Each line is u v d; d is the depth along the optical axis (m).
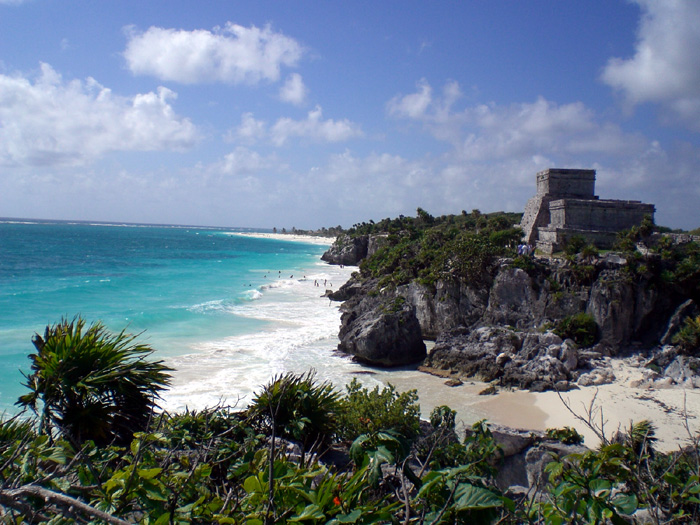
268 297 61.03
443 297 41.97
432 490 4.82
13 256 97.50
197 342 36.38
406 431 12.29
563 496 5.38
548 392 27.23
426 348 37.62
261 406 10.92
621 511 5.00
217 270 93.00
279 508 4.86
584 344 34.16
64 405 9.49
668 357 31.52
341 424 12.36
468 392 27.52
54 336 10.09
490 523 4.59
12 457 5.37
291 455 8.71
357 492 4.98
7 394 23.28
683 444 20.36
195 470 6.10
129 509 5.24
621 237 41.56
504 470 11.46
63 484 5.27
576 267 36.78
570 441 12.16
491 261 41.34
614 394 26.59
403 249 64.50
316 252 167.50
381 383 28.95
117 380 9.80
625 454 6.62
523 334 34.28
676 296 34.62
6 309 44.25
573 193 49.38
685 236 40.25
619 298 34.19
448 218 115.94
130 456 6.60
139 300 53.31
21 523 4.64
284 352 34.62
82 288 59.62
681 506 6.00
